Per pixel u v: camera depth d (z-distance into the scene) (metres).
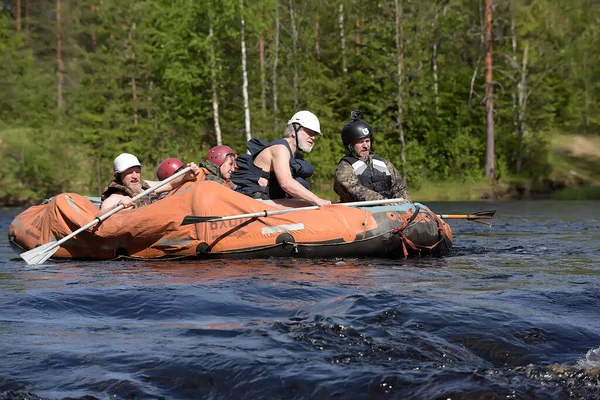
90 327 3.88
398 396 2.77
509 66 43.16
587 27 45.31
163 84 40.75
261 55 40.91
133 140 40.84
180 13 36.66
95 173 40.25
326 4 46.72
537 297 4.59
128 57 43.09
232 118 40.88
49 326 3.91
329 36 47.28
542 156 39.88
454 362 3.15
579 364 3.11
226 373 3.01
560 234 10.90
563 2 45.34
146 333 3.70
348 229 7.34
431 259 7.30
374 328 3.61
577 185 39.06
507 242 9.39
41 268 7.02
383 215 7.51
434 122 40.81
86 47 52.84
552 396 2.75
